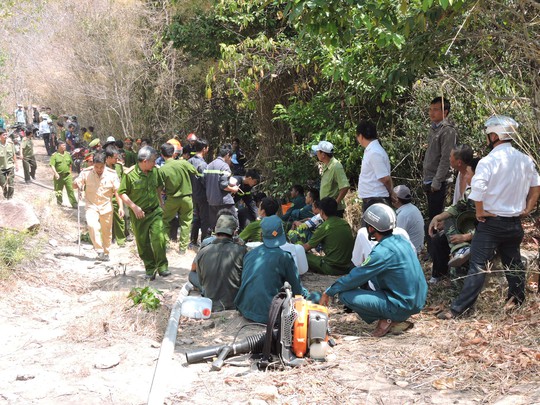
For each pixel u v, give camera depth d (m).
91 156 12.44
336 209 8.12
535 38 6.31
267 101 14.52
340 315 6.49
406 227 7.27
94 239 9.48
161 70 18.11
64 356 5.56
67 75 20.31
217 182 10.13
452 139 7.39
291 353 5.13
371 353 5.21
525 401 4.08
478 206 5.64
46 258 9.20
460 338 5.25
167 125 18.80
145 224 8.34
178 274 8.77
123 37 18.45
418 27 7.00
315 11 5.87
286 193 13.28
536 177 5.68
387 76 8.47
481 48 7.24
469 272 5.79
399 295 5.53
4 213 9.94
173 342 5.66
